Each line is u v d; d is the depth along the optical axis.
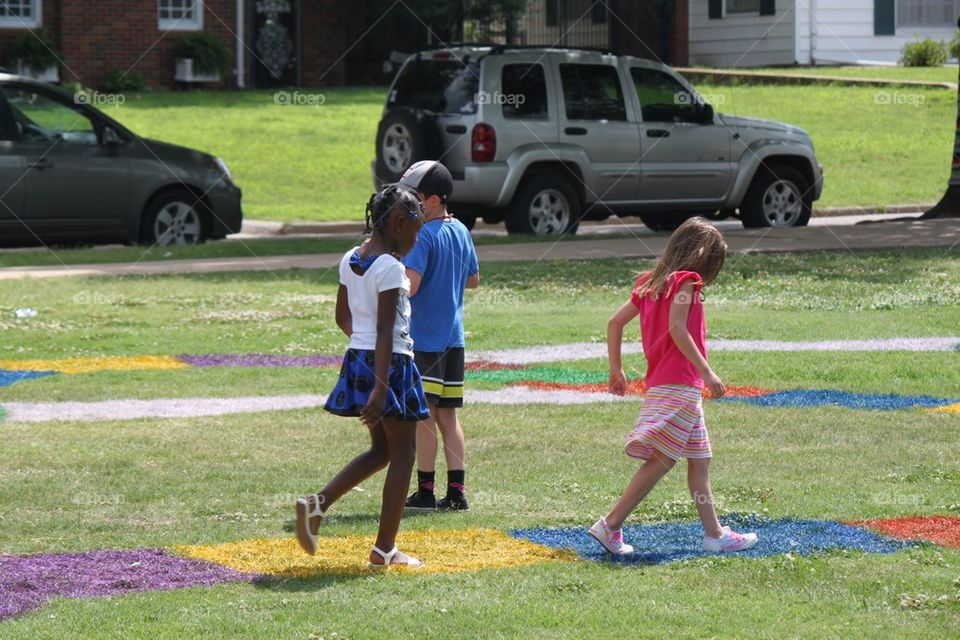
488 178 32.78
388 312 10.29
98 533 11.56
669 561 10.70
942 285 26.69
